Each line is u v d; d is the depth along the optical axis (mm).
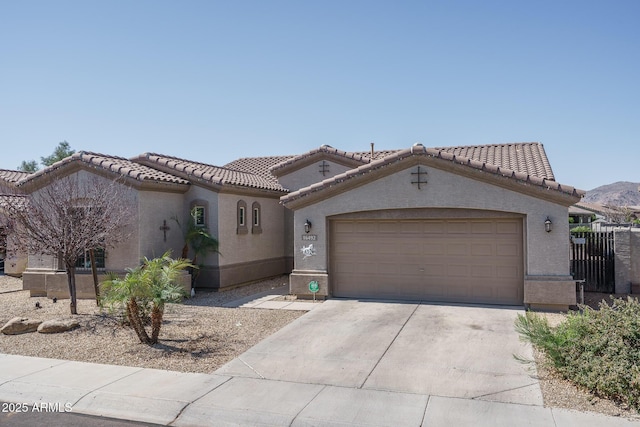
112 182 14461
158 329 10336
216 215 16578
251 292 16531
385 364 8820
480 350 9461
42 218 12719
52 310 13883
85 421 6832
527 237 12680
